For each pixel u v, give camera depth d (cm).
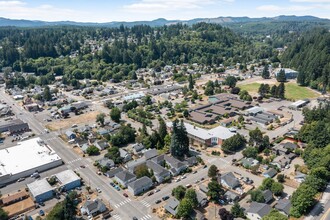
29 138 13038
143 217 7662
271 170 9631
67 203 7325
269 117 14812
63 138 12938
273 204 7969
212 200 8288
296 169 9719
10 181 9544
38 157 10788
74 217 7588
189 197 7800
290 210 7444
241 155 11069
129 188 8875
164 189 8962
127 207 8112
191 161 10394
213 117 15138
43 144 11938
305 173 9456
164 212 7819
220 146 11956
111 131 13538
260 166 10138
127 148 11825
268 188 8475
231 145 11269
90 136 12988
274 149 11088
